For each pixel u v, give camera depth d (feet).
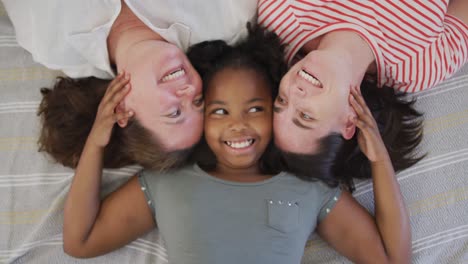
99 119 3.62
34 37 3.70
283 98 3.61
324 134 3.57
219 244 3.68
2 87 4.29
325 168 3.77
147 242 4.17
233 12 3.79
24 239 4.12
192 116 3.59
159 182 3.86
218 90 3.69
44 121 4.14
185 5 3.66
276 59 3.80
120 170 4.16
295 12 3.75
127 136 3.70
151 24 3.58
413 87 4.05
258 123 3.70
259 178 3.89
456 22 4.02
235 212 3.73
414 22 3.67
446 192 4.23
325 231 4.00
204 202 3.75
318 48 3.71
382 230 3.89
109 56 3.72
